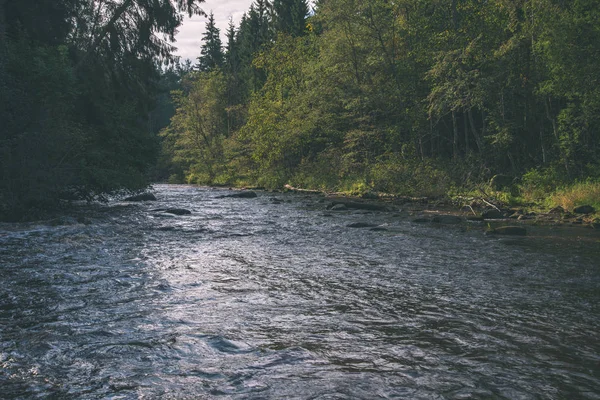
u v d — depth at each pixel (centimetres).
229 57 7238
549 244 1148
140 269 871
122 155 2430
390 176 2791
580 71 2038
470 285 754
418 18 3105
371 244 1166
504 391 385
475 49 2653
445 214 1845
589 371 427
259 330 536
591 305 641
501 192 2242
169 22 2519
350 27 3362
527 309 623
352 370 426
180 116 5966
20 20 2188
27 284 750
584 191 1880
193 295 689
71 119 2205
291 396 373
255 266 905
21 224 1487
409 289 729
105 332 524
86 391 379
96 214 1858
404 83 3194
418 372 422
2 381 398
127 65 2569
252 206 2256
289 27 6019
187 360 446
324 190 3234
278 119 4016
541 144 2684
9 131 1772
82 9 2414
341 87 3625
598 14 2025
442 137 3341
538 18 2192
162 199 2702
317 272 850
